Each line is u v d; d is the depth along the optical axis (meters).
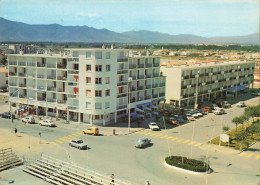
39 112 79.44
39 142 56.47
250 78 134.75
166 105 92.12
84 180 39.50
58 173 42.25
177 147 54.91
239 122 63.47
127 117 73.62
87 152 51.22
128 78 73.38
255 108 70.25
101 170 43.25
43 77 76.69
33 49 116.75
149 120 75.88
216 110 85.88
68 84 71.75
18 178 40.81
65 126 68.56
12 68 84.12
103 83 67.50
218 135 63.34
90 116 69.75
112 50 68.00
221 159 48.88
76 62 69.25
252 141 59.34
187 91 95.81
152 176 41.44
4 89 113.75
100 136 61.28
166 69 93.19
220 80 110.62
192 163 44.66
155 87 84.00
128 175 41.66
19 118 75.88
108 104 69.50
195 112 83.88
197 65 105.75
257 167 45.41
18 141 56.84
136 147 54.44
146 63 80.81
